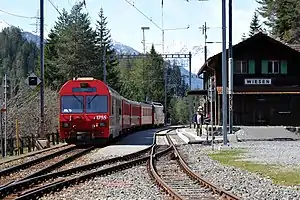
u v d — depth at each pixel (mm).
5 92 34625
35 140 41750
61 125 41875
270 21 118750
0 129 37406
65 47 101812
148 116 91500
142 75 152625
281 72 67875
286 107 67438
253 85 67562
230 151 37875
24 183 20078
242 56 67688
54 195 18234
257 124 67250
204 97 79000
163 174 25188
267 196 18062
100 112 41812
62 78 100500
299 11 103000
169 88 154375
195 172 24859
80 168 26203
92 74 103000
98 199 17250
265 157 32719
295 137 53031
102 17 116562
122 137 59094
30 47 147750
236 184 21281
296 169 26016
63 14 106562
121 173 25406
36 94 53750
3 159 32125
